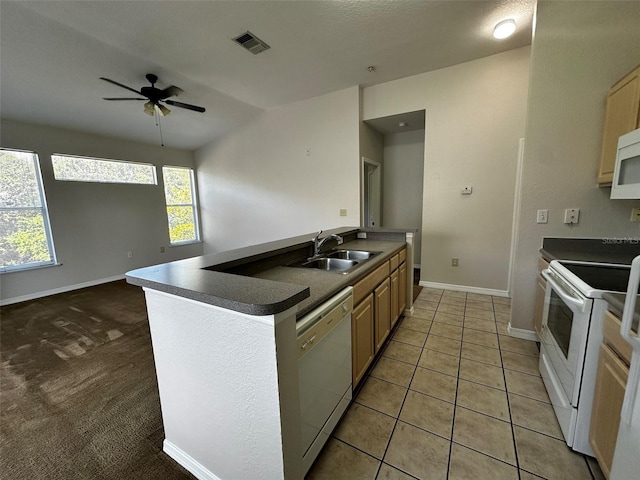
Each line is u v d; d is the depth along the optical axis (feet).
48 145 13.67
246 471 3.61
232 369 3.36
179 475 4.29
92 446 4.84
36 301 12.80
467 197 11.67
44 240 13.80
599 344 4.02
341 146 13.83
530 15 8.11
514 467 4.24
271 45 9.44
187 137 17.81
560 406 4.85
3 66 9.44
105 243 15.98
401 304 9.03
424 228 12.68
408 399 5.74
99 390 6.35
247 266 5.62
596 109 6.48
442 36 9.15
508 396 5.73
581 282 4.42
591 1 6.23
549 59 6.73
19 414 5.64
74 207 14.66
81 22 8.11
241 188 18.11
